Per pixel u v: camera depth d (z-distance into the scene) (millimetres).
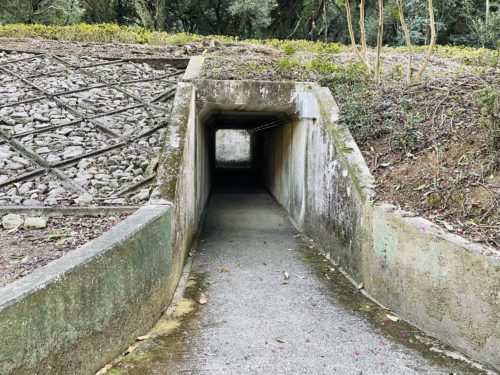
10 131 5289
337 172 4871
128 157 4992
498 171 3551
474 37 12492
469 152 3973
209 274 4531
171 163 4551
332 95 6059
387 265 3615
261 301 3789
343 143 4949
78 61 8102
